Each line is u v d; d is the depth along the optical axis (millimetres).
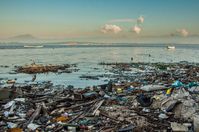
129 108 20562
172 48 165625
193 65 55531
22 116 18625
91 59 75875
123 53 111375
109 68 52094
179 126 15820
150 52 121750
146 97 21688
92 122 17453
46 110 19688
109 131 15641
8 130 15664
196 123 15328
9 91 24094
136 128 15891
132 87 29625
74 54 102062
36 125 16734
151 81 34281
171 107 19172
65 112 19812
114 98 23891
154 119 17797
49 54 100438
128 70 48000
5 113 19047
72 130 15867
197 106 18719
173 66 53500
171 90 23750
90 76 40219
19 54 98625
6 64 59438
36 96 24984
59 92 27016
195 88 25547
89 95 24078
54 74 43781
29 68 47562
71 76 41156
